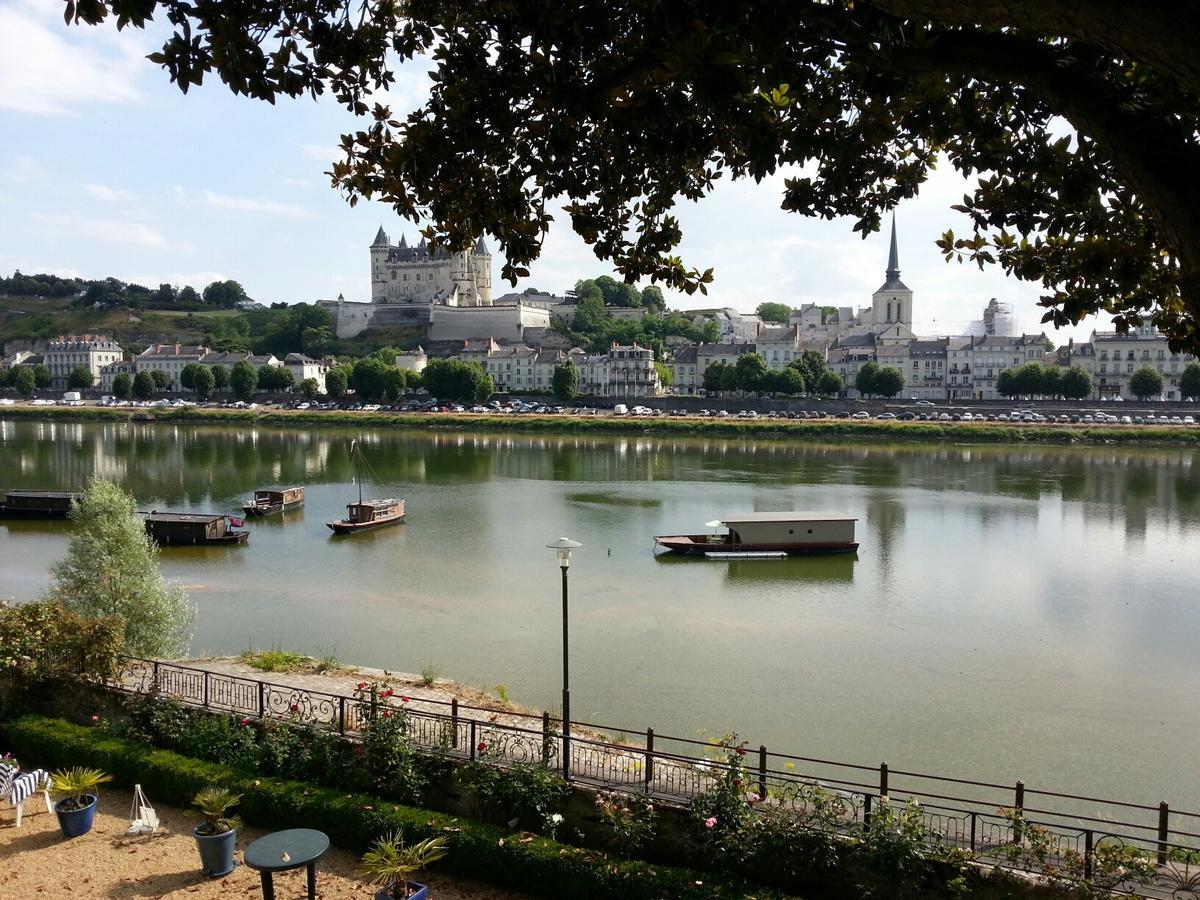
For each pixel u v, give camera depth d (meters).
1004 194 12.17
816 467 106.56
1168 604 47.31
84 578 32.41
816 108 10.87
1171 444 129.38
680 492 85.94
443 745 19.77
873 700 33.12
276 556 58.16
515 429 153.75
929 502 80.38
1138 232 11.62
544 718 20.23
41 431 148.38
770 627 42.59
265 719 21.11
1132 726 30.98
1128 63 9.67
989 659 38.12
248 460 110.75
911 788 25.80
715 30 8.34
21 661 23.56
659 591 49.53
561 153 11.41
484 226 12.95
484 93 11.52
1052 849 16.33
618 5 10.45
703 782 19.06
